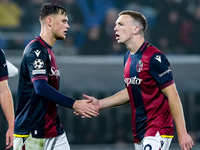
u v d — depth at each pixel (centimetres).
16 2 4416
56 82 1789
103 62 3372
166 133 1697
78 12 4447
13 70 1958
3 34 4028
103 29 4331
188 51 4394
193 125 4084
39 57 1705
